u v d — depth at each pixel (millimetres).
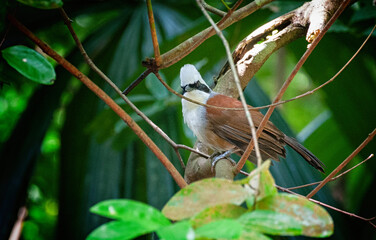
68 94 12070
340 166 5062
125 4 11477
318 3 6852
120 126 8453
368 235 10219
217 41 8117
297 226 2439
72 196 10094
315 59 10742
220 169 6016
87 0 11516
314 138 13164
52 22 11320
